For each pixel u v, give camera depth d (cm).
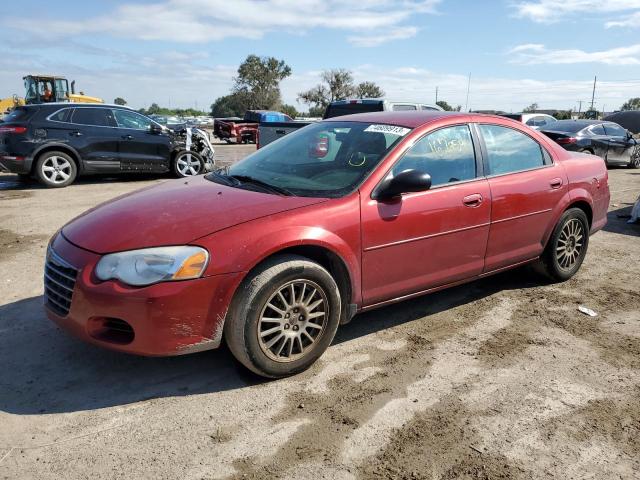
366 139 384
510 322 411
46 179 1017
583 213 491
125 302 276
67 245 310
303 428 274
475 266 410
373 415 286
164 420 279
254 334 298
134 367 332
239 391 308
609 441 268
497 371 336
